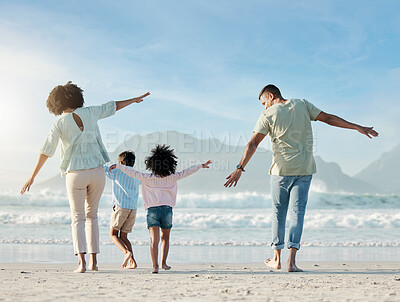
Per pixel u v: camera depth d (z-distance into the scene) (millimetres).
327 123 4445
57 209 17469
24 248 7277
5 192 19484
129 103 4516
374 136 4348
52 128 4129
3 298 2393
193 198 19609
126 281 3334
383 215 13820
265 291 2746
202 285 3072
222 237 9688
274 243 4691
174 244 8320
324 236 9945
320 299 2408
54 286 2975
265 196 19906
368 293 2672
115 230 5078
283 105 4410
